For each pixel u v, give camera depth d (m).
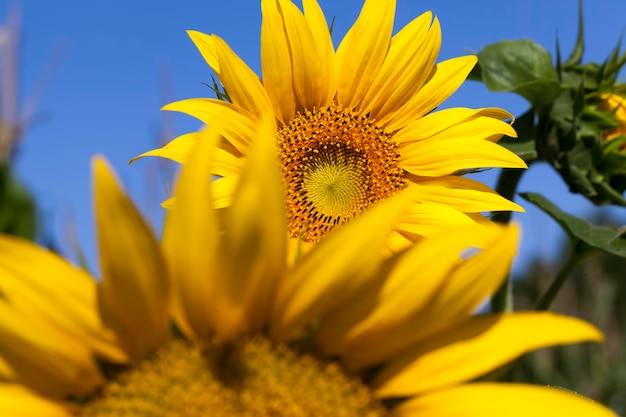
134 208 0.57
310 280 0.59
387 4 0.80
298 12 0.78
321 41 0.79
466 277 0.59
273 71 0.78
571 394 0.58
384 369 0.60
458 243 0.59
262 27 0.78
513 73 0.85
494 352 0.58
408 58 0.80
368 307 0.59
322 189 0.81
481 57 0.85
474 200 0.78
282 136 0.80
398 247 0.77
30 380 0.58
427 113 0.81
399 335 0.59
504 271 0.58
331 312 0.60
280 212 0.57
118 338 0.59
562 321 0.58
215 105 0.76
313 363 0.60
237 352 0.60
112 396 0.59
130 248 0.57
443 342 0.59
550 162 0.85
